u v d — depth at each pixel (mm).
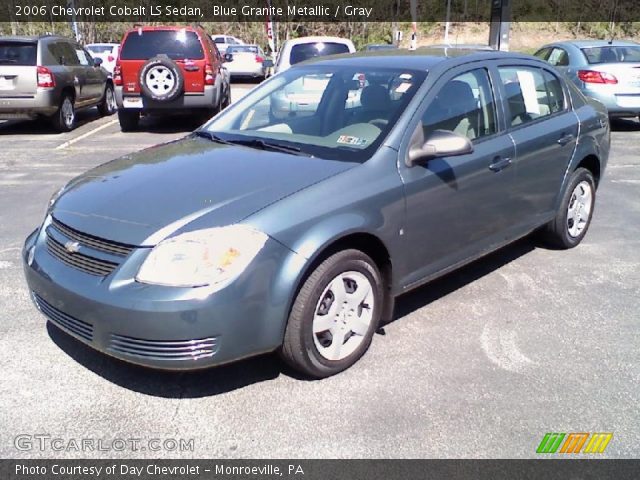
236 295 2756
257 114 4273
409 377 3238
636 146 9961
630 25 35531
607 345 3600
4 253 5012
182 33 11133
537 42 34312
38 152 9523
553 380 3225
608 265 4871
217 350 2787
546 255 5090
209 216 2867
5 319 3840
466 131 3930
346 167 3316
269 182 3150
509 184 4215
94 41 30484
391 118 3598
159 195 3094
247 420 2889
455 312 4016
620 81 10430
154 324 2695
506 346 3576
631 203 6688
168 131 11758
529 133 4391
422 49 4539
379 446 2715
